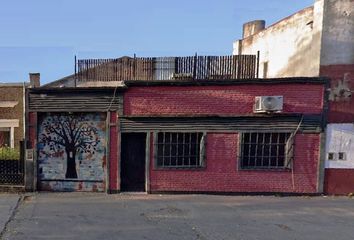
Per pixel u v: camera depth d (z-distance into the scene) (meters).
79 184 11.93
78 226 7.91
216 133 11.59
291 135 11.50
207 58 13.17
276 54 15.16
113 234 7.35
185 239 7.08
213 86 11.53
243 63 13.01
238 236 7.33
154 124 11.62
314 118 11.41
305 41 12.76
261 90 11.46
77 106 11.72
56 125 11.92
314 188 11.56
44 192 11.77
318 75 11.52
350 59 11.46
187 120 11.57
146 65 13.80
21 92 19.48
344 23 11.48
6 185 11.77
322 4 11.51
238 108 11.53
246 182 11.62
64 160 11.94
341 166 11.55
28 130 11.86
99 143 11.85
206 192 11.66
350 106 11.45
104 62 14.34
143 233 7.44
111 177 11.74
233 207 9.95
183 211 9.43
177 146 11.71
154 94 11.59
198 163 11.75
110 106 11.67
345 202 10.69
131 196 11.30
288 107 11.43
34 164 11.86
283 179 11.60
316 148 11.52
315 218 8.90
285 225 8.23
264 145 11.62
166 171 11.70
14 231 7.49
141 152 11.86
